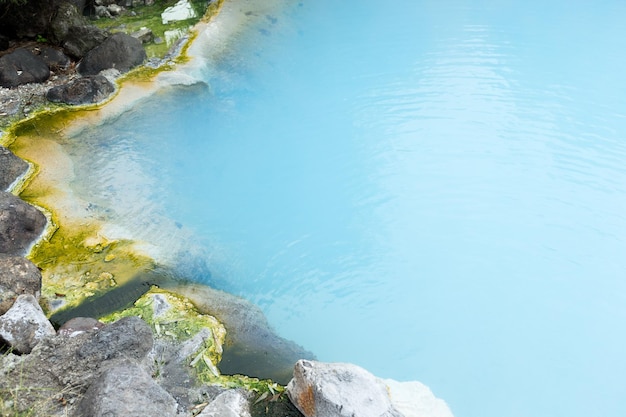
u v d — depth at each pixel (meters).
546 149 7.59
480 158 7.48
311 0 10.16
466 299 5.72
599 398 4.83
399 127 7.99
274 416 3.94
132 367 3.65
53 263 5.35
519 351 5.22
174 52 8.59
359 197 6.95
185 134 7.42
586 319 5.52
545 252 6.22
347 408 3.70
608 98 8.47
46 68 8.28
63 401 3.61
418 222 6.61
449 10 10.63
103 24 9.90
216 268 5.65
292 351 4.73
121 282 5.23
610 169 7.24
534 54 9.44
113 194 6.35
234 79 8.34
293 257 6.11
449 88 8.70
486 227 6.54
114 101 7.61
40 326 4.30
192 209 6.43
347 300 5.68
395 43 9.66
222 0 9.69
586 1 10.80
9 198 5.56
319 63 9.12
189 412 3.91
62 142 6.96
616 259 6.13
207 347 4.50
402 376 4.97
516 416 4.68
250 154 7.41
